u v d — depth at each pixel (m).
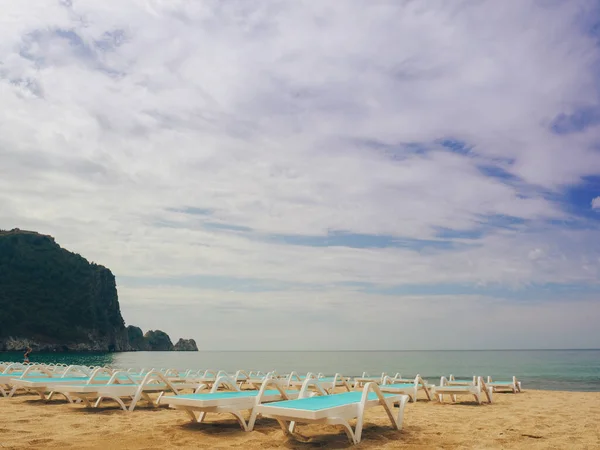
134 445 5.27
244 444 5.41
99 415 7.46
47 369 12.73
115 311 141.50
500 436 6.21
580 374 34.41
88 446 5.16
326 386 11.23
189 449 5.11
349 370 45.34
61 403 9.00
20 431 5.96
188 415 6.89
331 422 5.13
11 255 122.06
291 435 5.89
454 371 41.28
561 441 5.95
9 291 115.50
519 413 8.72
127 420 6.98
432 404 10.30
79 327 122.44
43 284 122.19
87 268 134.50
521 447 5.54
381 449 5.27
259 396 6.32
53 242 135.50
